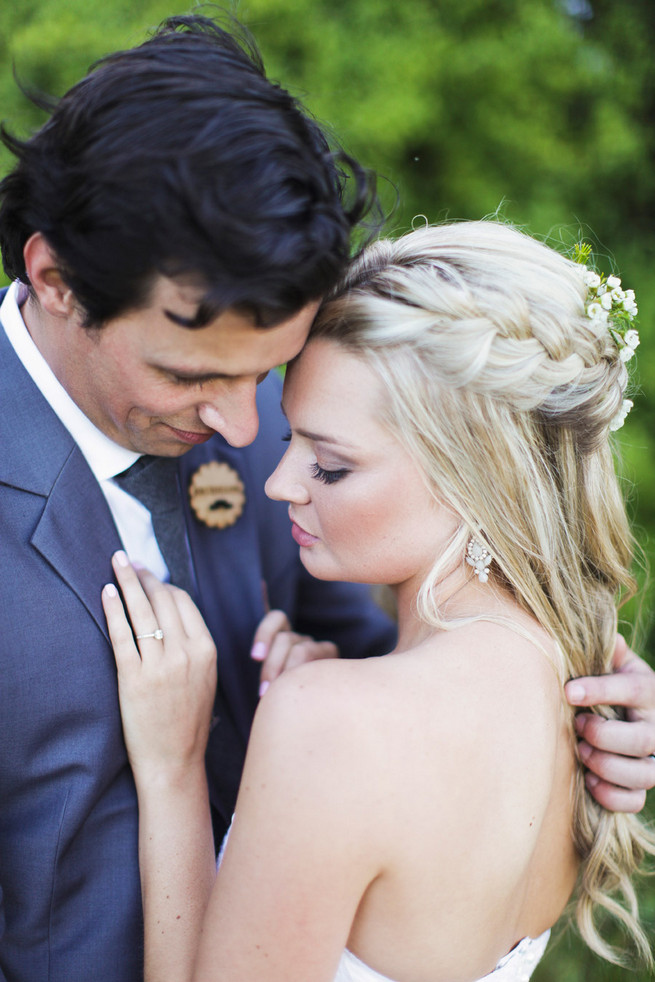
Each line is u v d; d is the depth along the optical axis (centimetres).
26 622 135
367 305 126
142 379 126
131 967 146
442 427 128
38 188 121
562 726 140
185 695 146
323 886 109
